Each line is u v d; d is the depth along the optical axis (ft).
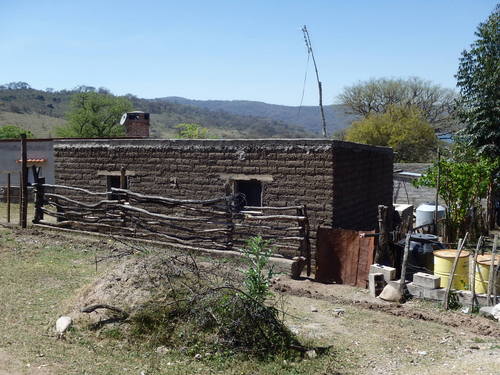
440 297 34.01
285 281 39.09
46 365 22.45
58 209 57.93
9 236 53.26
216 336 24.68
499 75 66.33
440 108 188.75
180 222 49.44
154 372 22.21
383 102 191.21
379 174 57.52
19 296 32.60
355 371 23.31
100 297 27.32
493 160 67.10
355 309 32.81
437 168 56.80
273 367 23.03
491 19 68.23
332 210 43.34
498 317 30.53
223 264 35.14
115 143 54.70
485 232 62.85
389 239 39.24
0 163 98.99
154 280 27.50
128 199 52.70
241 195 47.88
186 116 408.67
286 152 44.98
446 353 25.70
